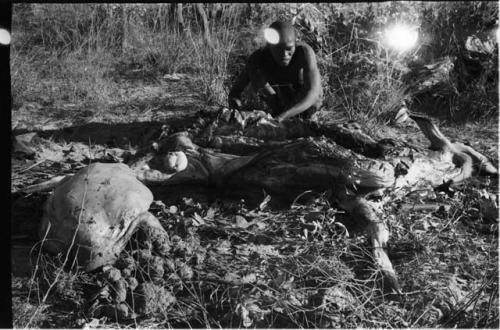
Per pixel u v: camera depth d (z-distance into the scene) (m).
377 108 6.15
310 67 5.10
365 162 4.18
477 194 4.46
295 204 4.40
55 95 6.47
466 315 3.41
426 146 5.52
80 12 7.92
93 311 3.34
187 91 6.70
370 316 3.38
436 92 6.48
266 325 3.32
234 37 7.53
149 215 3.77
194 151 4.47
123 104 6.34
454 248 4.03
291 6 7.74
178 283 3.52
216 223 4.16
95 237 3.57
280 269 3.65
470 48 6.77
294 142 4.37
